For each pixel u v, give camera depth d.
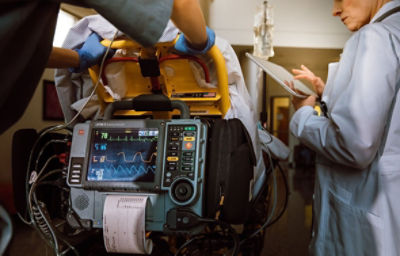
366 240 0.84
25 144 0.98
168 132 0.86
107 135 0.90
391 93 0.78
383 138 0.85
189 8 0.61
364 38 0.83
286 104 9.75
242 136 0.92
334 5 1.07
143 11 0.50
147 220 0.84
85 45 1.01
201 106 1.16
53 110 4.06
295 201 4.05
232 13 3.32
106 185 0.85
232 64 1.12
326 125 0.90
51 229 0.87
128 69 1.10
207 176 0.88
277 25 3.40
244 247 1.32
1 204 0.45
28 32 0.45
